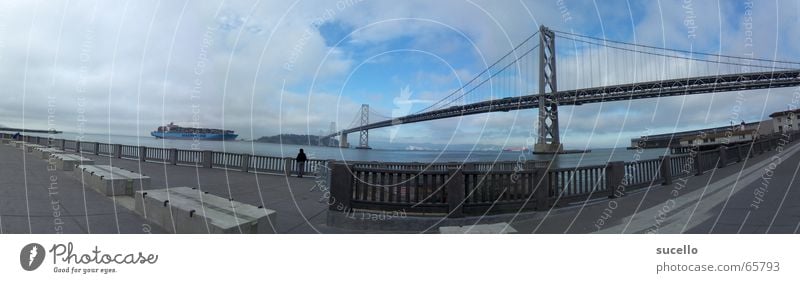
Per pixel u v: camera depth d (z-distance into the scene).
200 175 11.94
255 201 7.48
